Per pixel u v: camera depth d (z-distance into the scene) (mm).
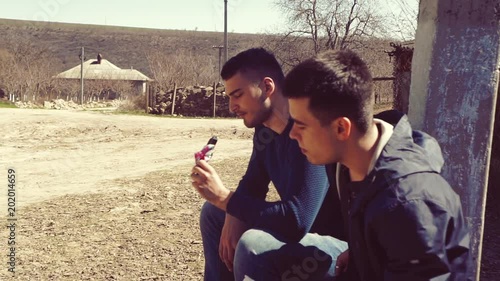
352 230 1812
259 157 2705
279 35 31422
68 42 77375
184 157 11227
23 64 43781
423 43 2691
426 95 2650
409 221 1598
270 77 2465
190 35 82250
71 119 18281
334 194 2393
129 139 14852
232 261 2527
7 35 67062
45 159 11336
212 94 25281
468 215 2680
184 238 4926
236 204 2301
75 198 7020
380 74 26094
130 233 5148
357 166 1810
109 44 80938
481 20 2600
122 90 59406
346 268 2059
